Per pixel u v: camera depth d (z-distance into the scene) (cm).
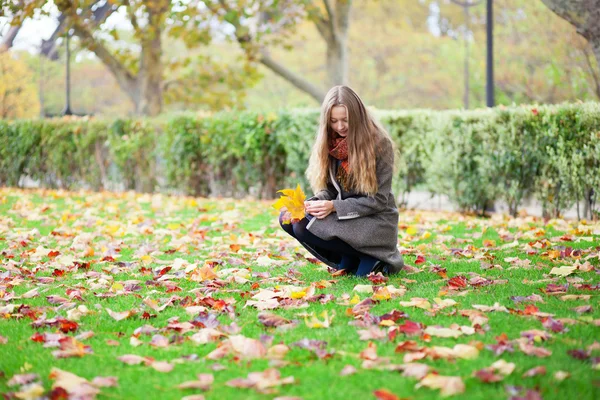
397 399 201
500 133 782
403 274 406
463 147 832
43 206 868
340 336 274
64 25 1451
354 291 353
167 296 359
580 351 238
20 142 1305
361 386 219
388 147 394
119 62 1609
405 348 248
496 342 257
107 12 1400
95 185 1235
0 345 273
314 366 238
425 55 2828
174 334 278
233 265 453
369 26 2920
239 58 1716
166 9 1483
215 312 318
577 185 707
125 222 715
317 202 385
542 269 410
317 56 2994
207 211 831
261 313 304
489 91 971
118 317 311
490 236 584
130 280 395
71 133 1249
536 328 274
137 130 1170
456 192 849
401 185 912
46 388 224
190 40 1609
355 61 2881
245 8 1548
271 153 1003
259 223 694
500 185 795
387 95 2833
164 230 627
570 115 712
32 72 2842
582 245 501
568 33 1783
